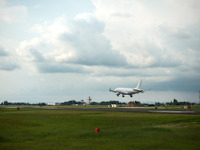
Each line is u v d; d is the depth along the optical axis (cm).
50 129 4425
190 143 2956
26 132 4053
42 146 2853
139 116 6938
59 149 2675
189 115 6950
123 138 3369
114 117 6719
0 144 2998
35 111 10369
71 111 10131
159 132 3781
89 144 2955
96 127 4784
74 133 3909
